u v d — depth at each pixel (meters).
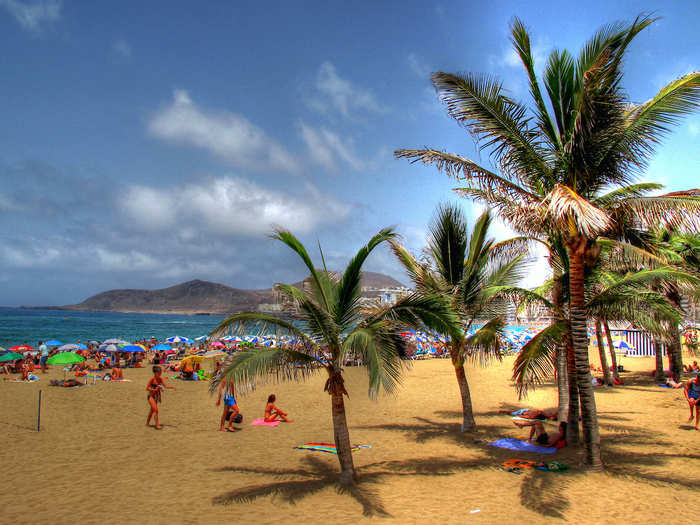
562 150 9.01
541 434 11.13
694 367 24.27
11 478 8.62
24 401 18.03
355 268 8.61
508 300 11.34
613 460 9.63
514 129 8.91
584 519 6.64
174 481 8.59
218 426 14.05
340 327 8.66
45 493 7.80
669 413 14.62
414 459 10.20
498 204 9.34
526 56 8.82
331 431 13.35
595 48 7.94
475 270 12.25
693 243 16.88
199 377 25.73
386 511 7.01
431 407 17.20
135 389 21.84
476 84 8.77
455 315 8.30
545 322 11.04
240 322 7.93
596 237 8.93
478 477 8.73
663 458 9.76
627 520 6.57
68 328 118.94
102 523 6.48
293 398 19.52
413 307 8.29
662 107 7.99
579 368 8.95
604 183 9.02
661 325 9.77
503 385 22.91
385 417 15.39
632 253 9.27
